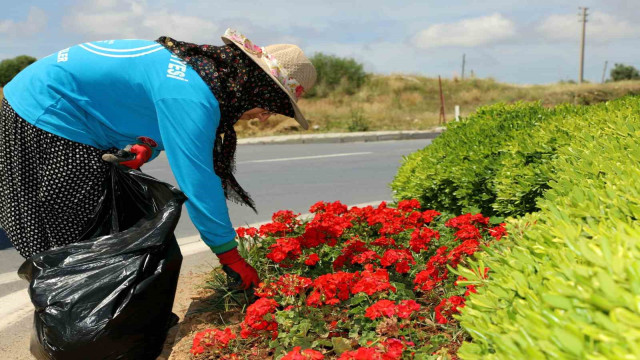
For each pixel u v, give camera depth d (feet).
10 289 14.93
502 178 13.76
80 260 8.92
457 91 118.11
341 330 9.57
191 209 9.23
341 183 30.45
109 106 9.14
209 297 12.10
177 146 8.89
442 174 15.66
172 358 9.44
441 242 13.12
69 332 8.38
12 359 10.54
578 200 7.45
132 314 8.68
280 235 13.17
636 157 8.98
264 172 35.14
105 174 9.50
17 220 9.30
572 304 4.38
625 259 4.40
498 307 5.94
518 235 8.45
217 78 9.14
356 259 10.71
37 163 9.16
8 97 9.28
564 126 14.11
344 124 71.87
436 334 9.25
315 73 9.96
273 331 8.97
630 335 3.67
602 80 242.99
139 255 8.86
